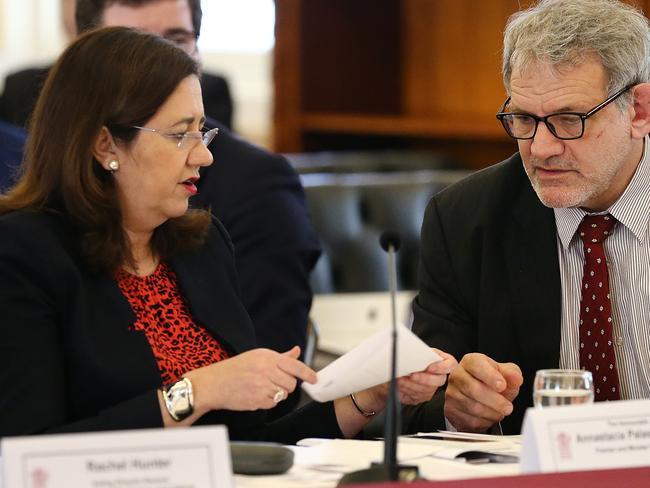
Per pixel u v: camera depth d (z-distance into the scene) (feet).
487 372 18.57
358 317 32.76
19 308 16.97
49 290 17.21
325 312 32.78
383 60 45.39
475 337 21.38
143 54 18.04
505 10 42.09
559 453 13.91
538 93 18.95
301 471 15.31
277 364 16.79
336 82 44.75
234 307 19.51
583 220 20.38
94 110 17.79
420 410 20.30
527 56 19.01
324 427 19.34
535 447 13.92
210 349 18.84
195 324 19.03
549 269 20.62
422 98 45.27
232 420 19.10
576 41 18.83
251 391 16.66
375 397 19.11
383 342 15.85
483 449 16.79
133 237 18.75
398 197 34.81
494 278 21.04
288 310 24.56
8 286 16.99
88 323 17.44
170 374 17.99
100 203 17.72
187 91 18.20
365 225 34.58
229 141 25.71
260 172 25.32
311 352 25.93
